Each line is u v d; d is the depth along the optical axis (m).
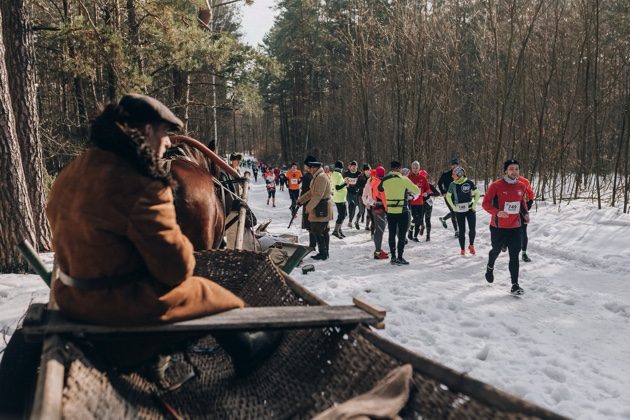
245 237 7.26
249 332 3.07
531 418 1.80
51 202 2.50
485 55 26.45
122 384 2.63
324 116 53.75
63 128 20.34
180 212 4.17
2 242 8.87
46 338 2.31
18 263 8.90
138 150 2.35
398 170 10.92
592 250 11.94
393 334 6.59
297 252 4.78
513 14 20.94
